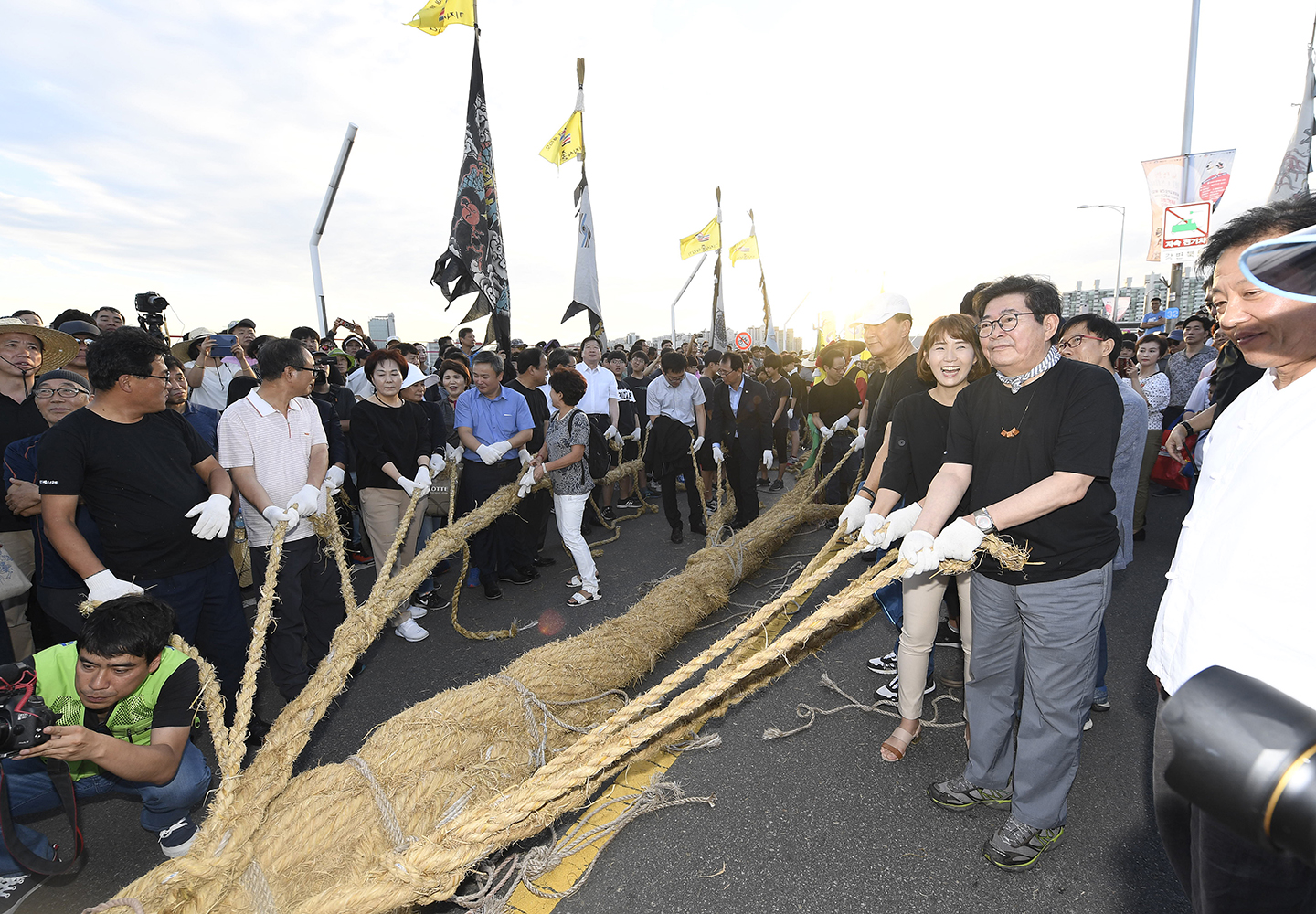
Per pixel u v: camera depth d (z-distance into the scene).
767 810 2.69
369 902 1.81
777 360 9.82
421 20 6.93
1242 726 0.66
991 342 2.20
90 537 2.94
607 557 6.31
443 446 4.95
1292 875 1.32
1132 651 4.08
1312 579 1.23
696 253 16.03
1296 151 13.45
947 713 3.39
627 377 9.63
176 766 2.22
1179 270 13.91
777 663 3.69
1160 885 2.28
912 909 2.19
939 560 2.15
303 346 3.53
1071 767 2.30
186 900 1.82
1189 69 13.49
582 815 2.67
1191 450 4.98
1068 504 2.10
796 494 6.49
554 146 9.22
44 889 2.32
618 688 3.30
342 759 3.12
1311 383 1.29
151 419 2.86
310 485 3.42
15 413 3.36
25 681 1.89
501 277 7.29
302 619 3.47
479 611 4.98
